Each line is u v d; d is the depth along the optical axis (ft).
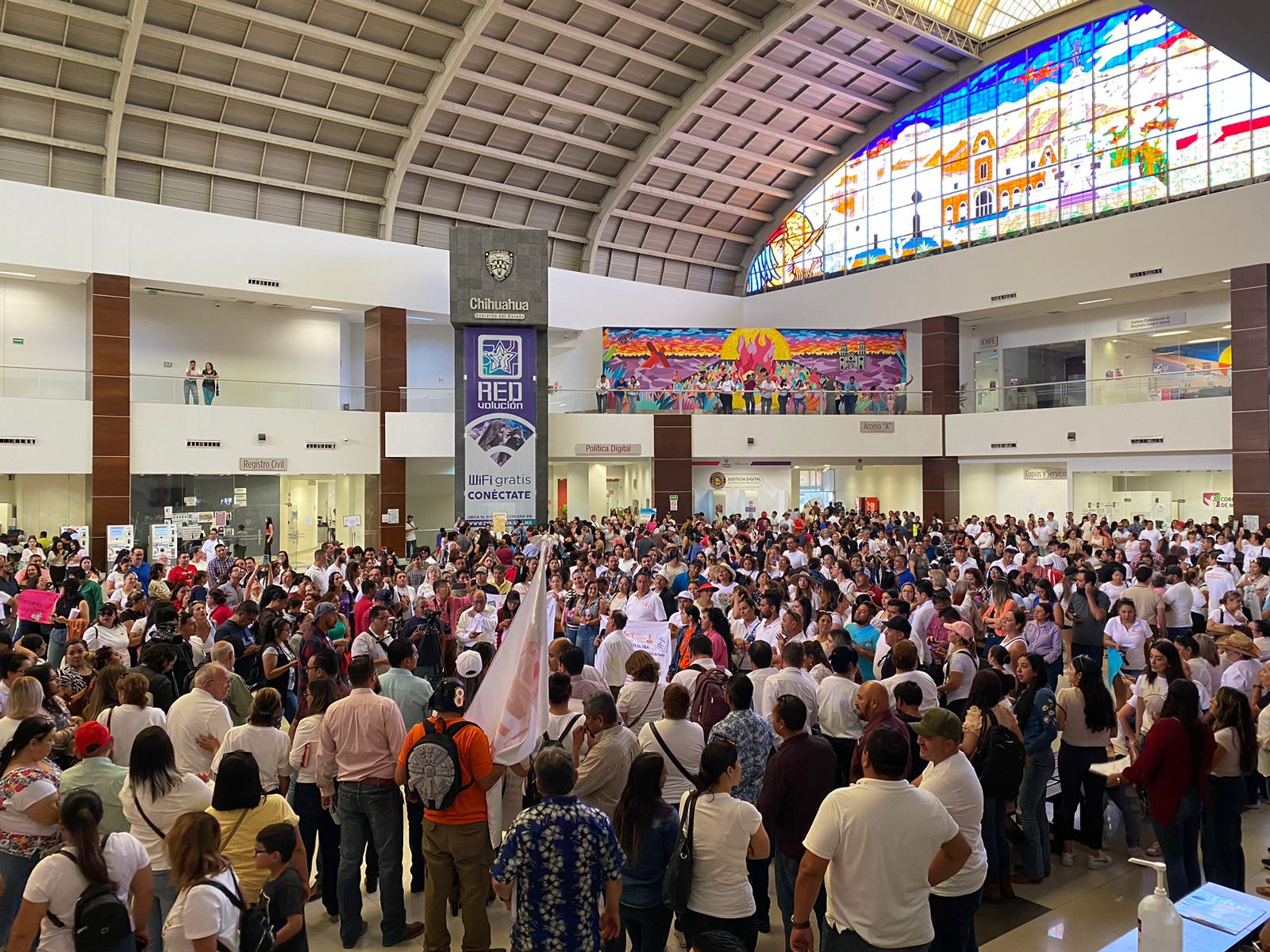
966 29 87.92
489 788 14.96
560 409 85.35
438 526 102.27
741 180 104.12
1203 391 74.18
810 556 46.42
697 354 89.97
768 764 15.62
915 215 96.73
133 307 75.82
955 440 89.86
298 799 17.46
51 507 70.13
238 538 74.23
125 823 14.21
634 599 30.63
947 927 12.87
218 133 77.30
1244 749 16.88
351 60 76.74
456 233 77.20
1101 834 19.49
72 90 70.13
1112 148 81.76
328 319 86.63
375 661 24.90
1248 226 71.31
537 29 79.61
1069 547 48.47
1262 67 14.67
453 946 16.22
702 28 83.35
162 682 19.72
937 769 13.10
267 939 10.83
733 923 12.21
